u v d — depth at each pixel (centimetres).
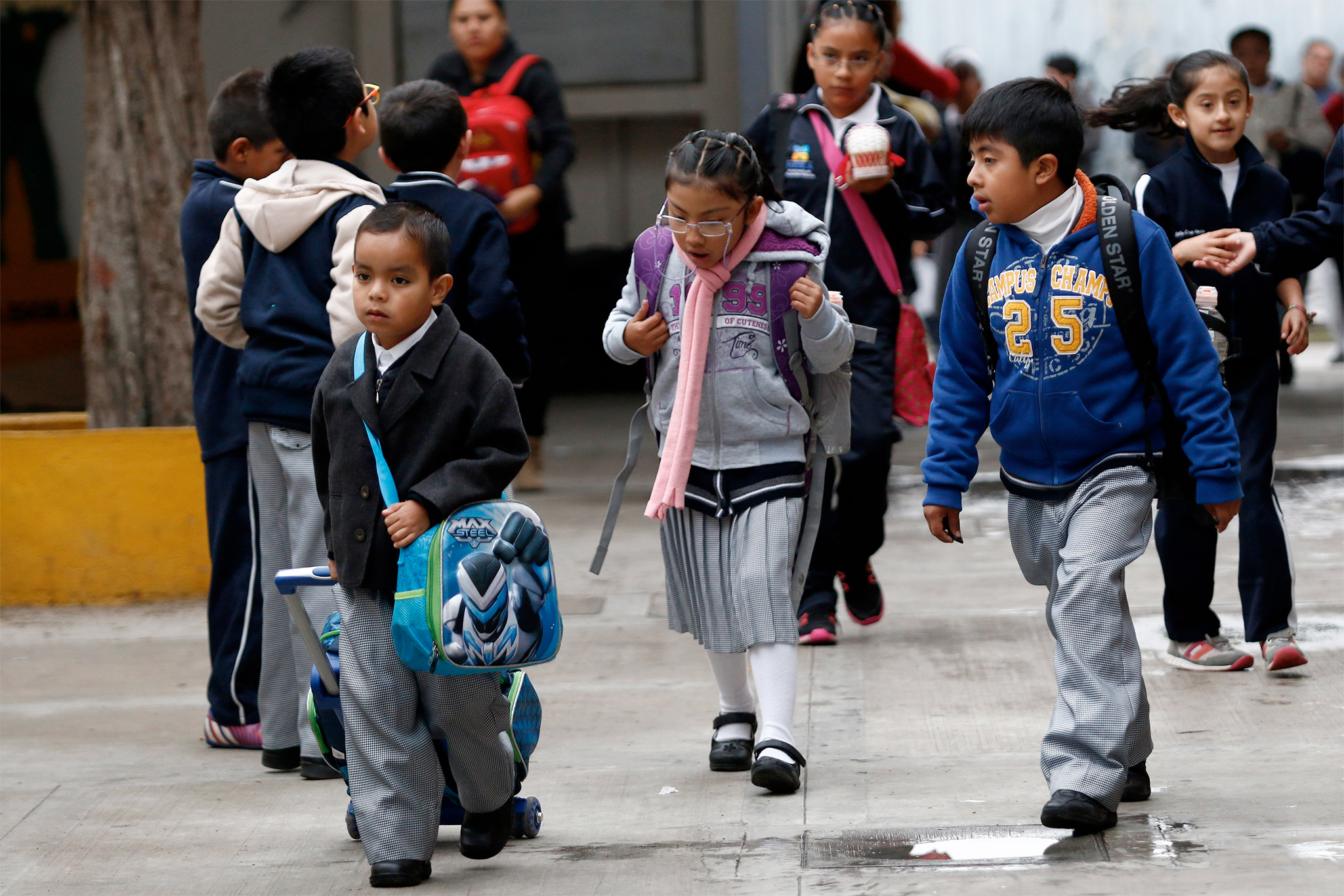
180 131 1349
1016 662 957
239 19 2638
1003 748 783
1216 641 921
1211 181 867
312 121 789
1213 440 624
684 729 859
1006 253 652
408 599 580
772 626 716
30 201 2638
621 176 2827
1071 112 634
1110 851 610
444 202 840
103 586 1281
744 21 2319
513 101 1455
